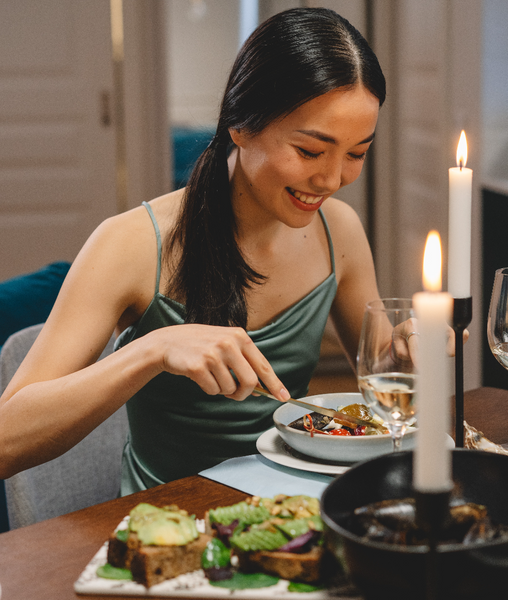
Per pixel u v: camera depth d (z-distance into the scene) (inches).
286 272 51.9
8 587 27.6
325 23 40.1
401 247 158.7
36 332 50.3
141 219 48.7
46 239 151.9
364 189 162.1
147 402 49.3
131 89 150.0
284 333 51.2
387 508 25.7
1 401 42.8
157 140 153.3
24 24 144.3
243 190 48.6
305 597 25.8
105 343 46.3
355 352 59.6
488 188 124.8
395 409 30.7
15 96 146.2
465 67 128.6
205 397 48.3
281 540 27.1
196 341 37.5
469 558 22.0
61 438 40.6
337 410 43.2
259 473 36.9
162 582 26.8
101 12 146.6
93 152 150.9
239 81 42.1
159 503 33.9
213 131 55.1
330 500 26.1
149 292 48.4
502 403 48.5
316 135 39.4
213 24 297.4
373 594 23.5
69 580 28.1
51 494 48.1
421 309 20.3
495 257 123.8
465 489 29.1
